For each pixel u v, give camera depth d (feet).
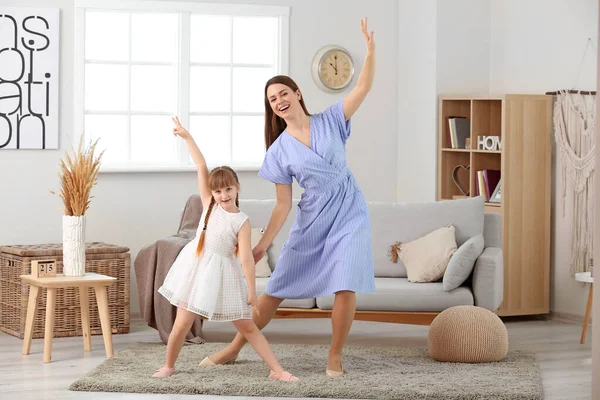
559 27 25.63
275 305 18.03
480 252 20.84
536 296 25.68
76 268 20.43
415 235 22.24
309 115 17.69
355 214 17.38
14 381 17.72
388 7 28.71
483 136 26.61
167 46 26.96
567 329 24.12
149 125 27.02
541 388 17.02
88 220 25.58
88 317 20.81
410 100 28.45
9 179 24.76
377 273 22.13
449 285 20.29
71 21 25.21
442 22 27.45
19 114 24.75
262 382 16.94
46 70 24.95
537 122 25.67
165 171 26.13
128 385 16.81
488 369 18.45
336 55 28.02
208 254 17.12
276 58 27.63
